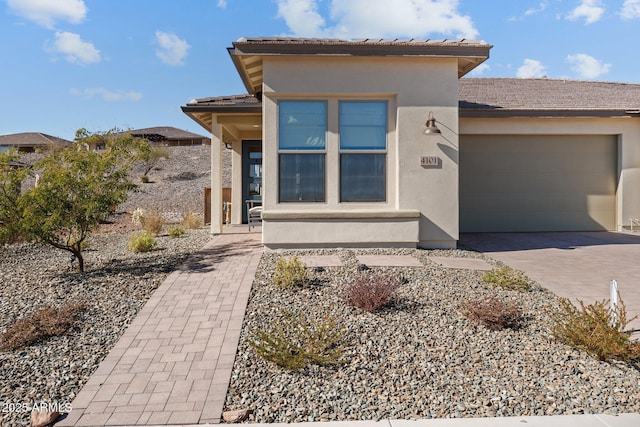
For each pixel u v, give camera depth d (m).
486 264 8.23
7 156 7.61
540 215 13.48
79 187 7.36
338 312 5.62
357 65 9.02
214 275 7.16
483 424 3.48
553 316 5.30
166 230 13.43
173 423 3.55
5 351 4.77
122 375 4.27
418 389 4.02
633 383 4.09
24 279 7.37
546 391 3.98
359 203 9.25
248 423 3.54
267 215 8.93
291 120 9.12
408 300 6.06
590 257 9.27
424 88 9.16
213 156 11.61
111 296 6.32
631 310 6.00
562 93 14.76
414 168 9.24
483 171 13.34
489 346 4.84
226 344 4.87
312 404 3.79
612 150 13.55
